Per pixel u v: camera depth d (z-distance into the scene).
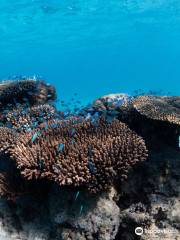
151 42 23.25
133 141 1.49
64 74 47.41
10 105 2.40
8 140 1.78
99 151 1.42
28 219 1.59
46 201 1.59
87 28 13.20
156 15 11.52
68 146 1.50
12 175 1.66
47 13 9.43
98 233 1.40
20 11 8.80
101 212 1.41
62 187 1.49
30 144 1.62
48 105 2.35
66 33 13.93
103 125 1.73
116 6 9.43
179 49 30.12
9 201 1.67
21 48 17.67
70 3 8.47
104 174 1.38
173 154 1.66
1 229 1.59
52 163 1.41
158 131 1.77
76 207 1.44
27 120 2.12
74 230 1.42
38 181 1.56
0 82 2.96
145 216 1.44
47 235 1.50
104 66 43.44
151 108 1.74
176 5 9.78
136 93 2.29
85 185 1.41
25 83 2.55
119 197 1.55
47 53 22.33
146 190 1.54
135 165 1.62
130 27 14.53
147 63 43.91
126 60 39.34
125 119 1.94
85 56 28.47
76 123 1.81
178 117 1.67
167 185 1.53
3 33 11.91
